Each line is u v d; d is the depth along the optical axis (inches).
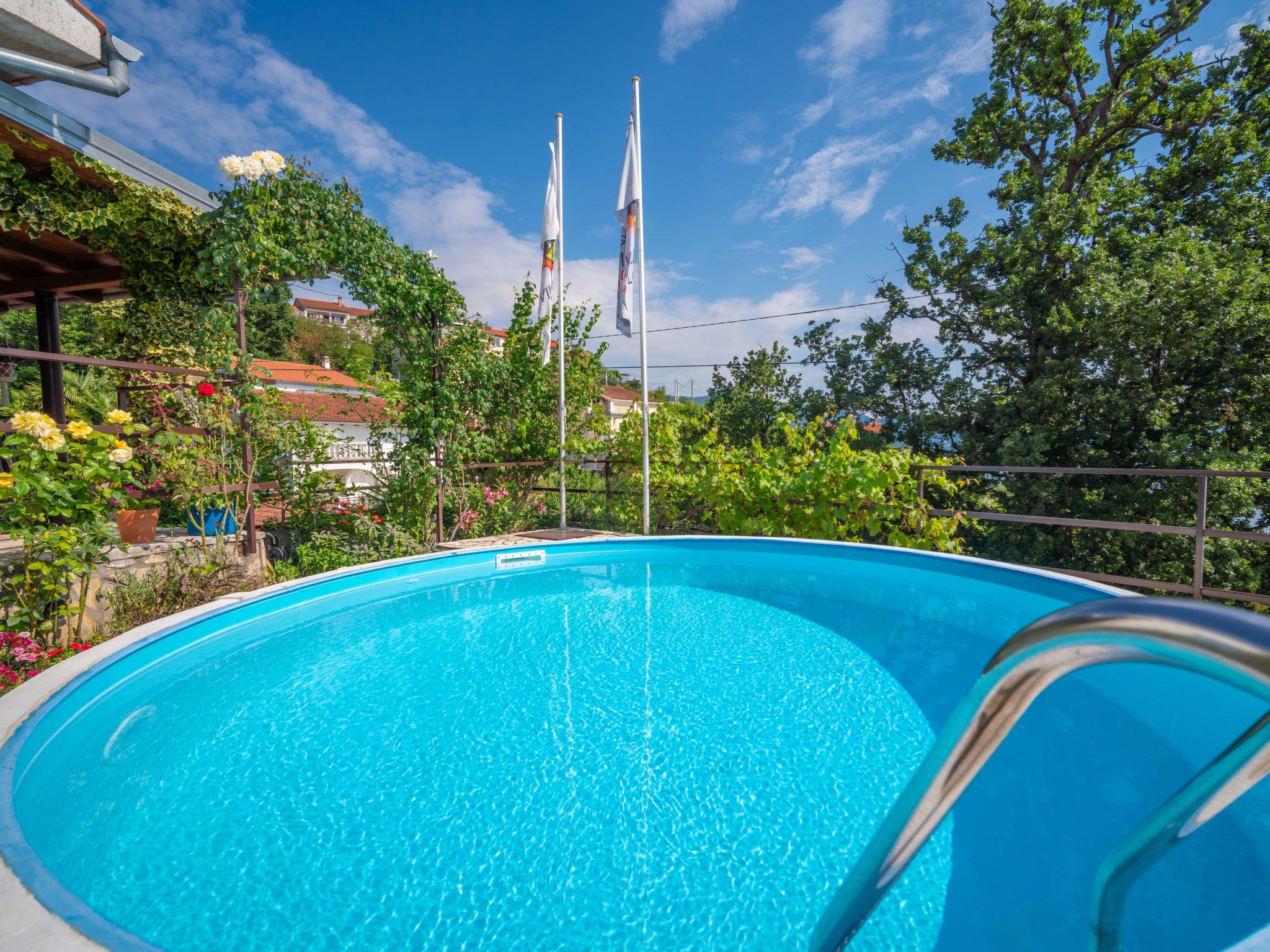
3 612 136.8
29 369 744.3
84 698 100.5
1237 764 19.8
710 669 129.0
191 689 120.4
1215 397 387.9
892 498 234.8
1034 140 511.2
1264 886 64.6
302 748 98.5
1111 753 91.5
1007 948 59.2
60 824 79.5
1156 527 172.4
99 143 171.9
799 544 221.6
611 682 123.1
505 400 307.3
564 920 63.9
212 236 196.2
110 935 43.1
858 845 75.0
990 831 75.4
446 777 90.4
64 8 148.4
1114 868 25.1
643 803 83.5
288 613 163.8
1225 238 430.9
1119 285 394.6
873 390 555.5
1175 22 439.8
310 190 207.8
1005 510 438.3
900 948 59.6
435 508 268.4
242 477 204.5
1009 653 19.3
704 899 66.6
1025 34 474.6
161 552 179.9
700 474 283.1
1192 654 14.2
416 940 61.5
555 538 255.1
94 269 249.3
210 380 194.7
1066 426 422.9
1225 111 462.0
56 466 140.8
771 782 88.4
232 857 73.3
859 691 117.6
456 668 130.5
